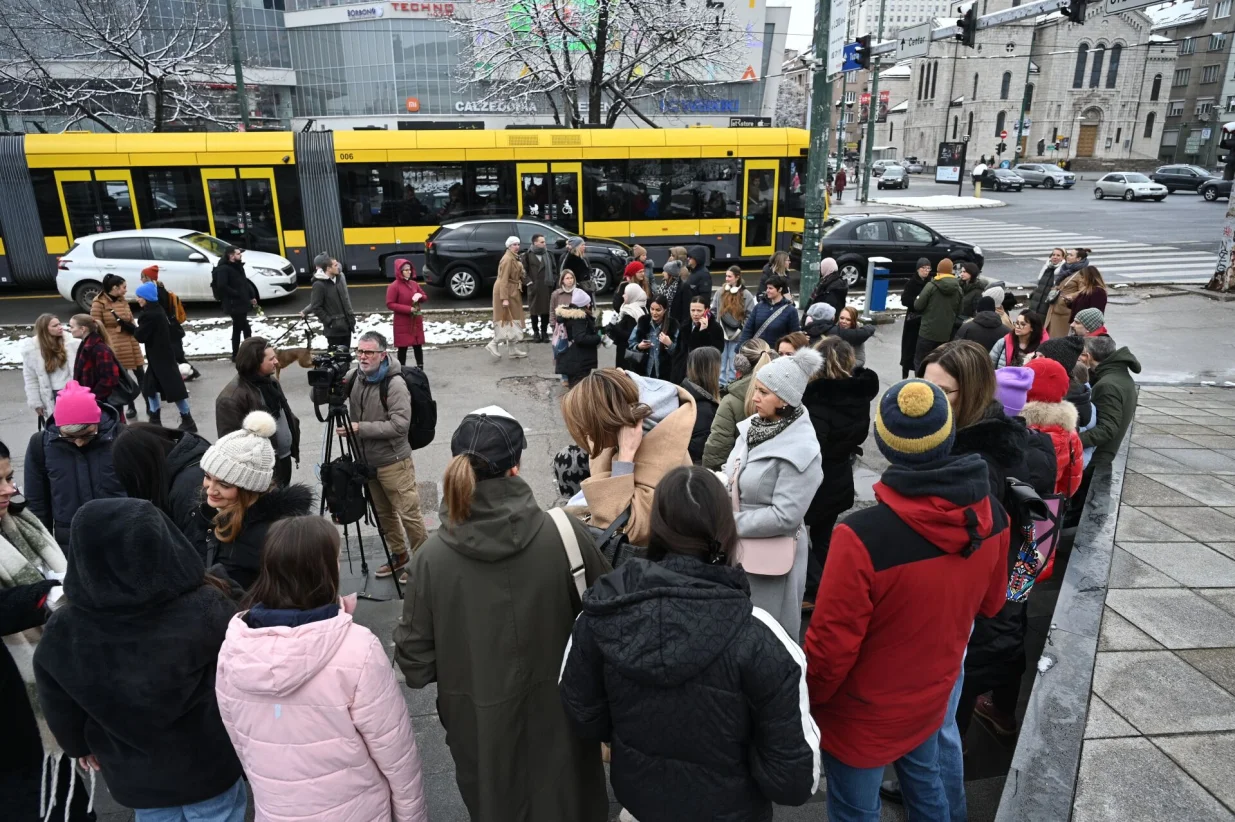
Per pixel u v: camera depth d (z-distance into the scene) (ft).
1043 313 33.60
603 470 9.41
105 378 21.47
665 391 9.82
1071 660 11.37
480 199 54.80
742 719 5.64
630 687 5.77
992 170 158.71
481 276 50.62
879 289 43.57
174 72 82.58
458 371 34.47
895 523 6.84
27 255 50.98
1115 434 16.48
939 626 7.04
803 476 10.25
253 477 9.68
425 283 53.57
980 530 6.94
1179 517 16.43
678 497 5.84
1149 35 244.22
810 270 36.65
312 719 6.32
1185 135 251.19
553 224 53.47
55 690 6.86
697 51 78.23
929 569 6.81
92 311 26.84
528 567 6.99
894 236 53.52
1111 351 17.04
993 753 11.09
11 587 8.77
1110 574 13.91
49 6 79.10
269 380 15.24
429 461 23.98
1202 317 44.60
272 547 6.50
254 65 147.64
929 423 6.72
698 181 56.44
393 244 54.70
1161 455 20.97
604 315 43.50
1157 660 11.35
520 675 7.04
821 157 35.50
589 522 9.05
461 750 7.26
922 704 7.30
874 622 7.06
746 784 5.93
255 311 46.75
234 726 6.47
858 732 7.37
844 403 13.57
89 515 6.44
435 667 7.20
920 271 31.12
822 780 10.59
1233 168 50.37
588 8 73.05
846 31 33.94
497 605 6.92
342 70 161.27
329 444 15.33
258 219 53.01
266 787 6.50
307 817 6.50
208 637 6.93
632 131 55.26
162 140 51.03
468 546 6.80
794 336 17.53
